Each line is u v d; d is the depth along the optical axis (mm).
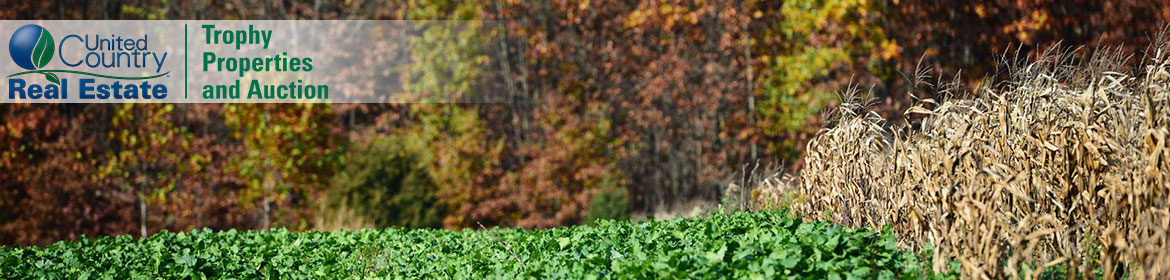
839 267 6262
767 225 8977
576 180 27250
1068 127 6938
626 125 28047
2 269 10758
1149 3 20312
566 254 8133
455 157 26875
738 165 24641
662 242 8281
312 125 25281
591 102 28047
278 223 25469
